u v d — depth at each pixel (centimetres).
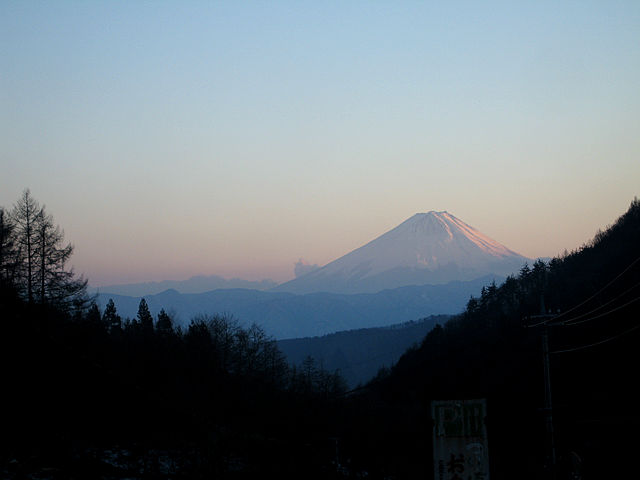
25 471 2888
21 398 3975
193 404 4919
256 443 4147
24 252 4512
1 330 4353
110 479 2981
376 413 6172
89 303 5006
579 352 6056
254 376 6812
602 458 4047
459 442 2095
